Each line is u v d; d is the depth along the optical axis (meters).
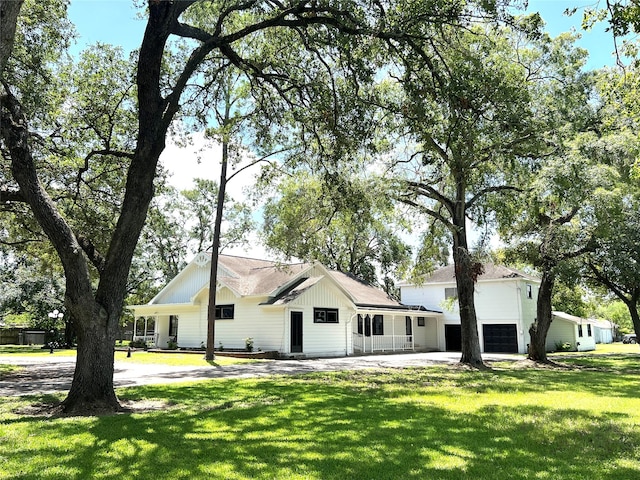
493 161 15.04
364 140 12.19
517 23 9.98
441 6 9.91
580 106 18.31
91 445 6.38
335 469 5.23
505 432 7.03
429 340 39.19
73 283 9.47
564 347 39.53
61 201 16.78
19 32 12.88
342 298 29.66
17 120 9.47
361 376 16.08
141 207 10.19
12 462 5.62
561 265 20.67
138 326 51.56
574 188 14.66
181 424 7.73
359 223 17.88
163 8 10.41
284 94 14.02
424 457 5.70
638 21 8.55
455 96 10.29
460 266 20.61
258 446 6.24
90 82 15.13
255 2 11.72
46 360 24.89
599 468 5.28
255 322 27.45
